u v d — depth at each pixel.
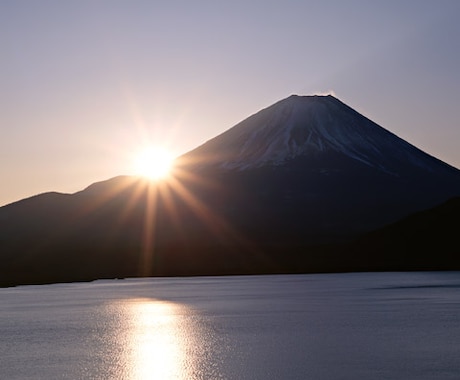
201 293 90.50
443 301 72.44
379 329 51.91
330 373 36.75
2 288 116.88
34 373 38.34
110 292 96.56
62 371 38.84
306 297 80.62
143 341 49.00
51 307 74.31
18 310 71.56
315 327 54.06
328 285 102.00
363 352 42.50
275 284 107.44
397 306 68.12
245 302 75.75
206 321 59.75
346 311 64.81
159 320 61.09
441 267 151.50
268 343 46.88
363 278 120.50
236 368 38.91
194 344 47.28
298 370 37.75
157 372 38.38
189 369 38.97
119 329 55.47
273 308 69.06
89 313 67.50
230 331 53.09
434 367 37.69
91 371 38.75
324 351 43.22
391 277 121.81
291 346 45.44
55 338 50.91
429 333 49.41
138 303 77.38
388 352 42.31
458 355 41.00
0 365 40.59
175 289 100.56
